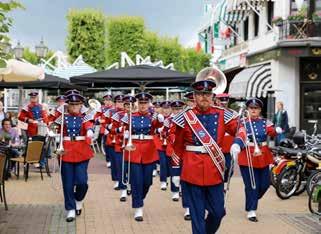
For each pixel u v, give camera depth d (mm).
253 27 27641
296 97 23156
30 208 10117
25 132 15977
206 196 7016
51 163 16641
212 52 36719
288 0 23328
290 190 11609
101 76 18594
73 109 9188
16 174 14180
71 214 9109
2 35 7309
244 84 24594
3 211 9812
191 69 48969
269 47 23453
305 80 23250
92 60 43125
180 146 7129
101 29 43562
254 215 9375
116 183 12492
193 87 7039
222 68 33250
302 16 22062
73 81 18875
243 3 26281
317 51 21875
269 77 23875
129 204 10688
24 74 13336
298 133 12203
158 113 10312
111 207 10383
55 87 20078
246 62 27250
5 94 27266
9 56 7590
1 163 9711
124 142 9781
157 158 9555
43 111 16062
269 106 22609
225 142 10609
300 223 9227
